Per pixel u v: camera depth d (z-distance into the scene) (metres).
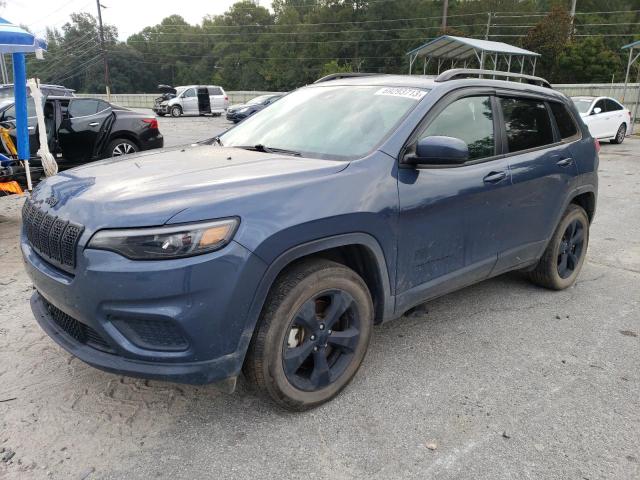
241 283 2.36
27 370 3.20
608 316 4.21
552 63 52.09
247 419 2.77
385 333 3.81
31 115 8.30
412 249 3.11
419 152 2.95
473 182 3.40
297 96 4.07
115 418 2.76
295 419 2.78
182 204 2.35
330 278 2.71
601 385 3.20
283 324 2.57
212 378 2.42
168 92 37.94
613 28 66.06
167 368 2.37
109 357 2.45
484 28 67.88
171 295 2.25
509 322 4.05
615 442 2.66
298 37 80.62
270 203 2.48
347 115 3.45
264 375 2.58
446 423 2.78
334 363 2.94
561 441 2.66
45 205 2.75
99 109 9.48
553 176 4.14
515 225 3.87
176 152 3.47
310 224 2.54
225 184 2.55
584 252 4.88
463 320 4.06
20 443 2.55
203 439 2.61
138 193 2.48
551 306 4.38
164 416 2.78
